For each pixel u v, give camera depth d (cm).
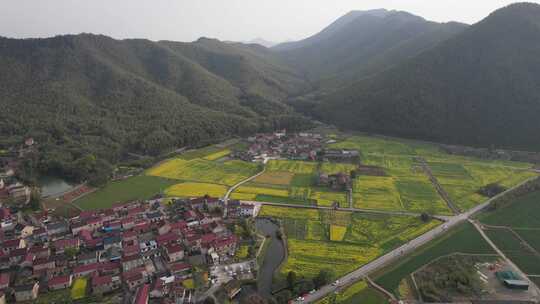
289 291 11462
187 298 11306
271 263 13538
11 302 11231
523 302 11250
